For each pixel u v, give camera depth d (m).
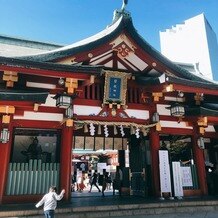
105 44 12.04
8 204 9.96
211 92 12.82
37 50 16.80
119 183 15.56
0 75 11.09
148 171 13.52
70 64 11.64
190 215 10.55
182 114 12.98
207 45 52.75
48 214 7.87
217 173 15.01
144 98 13.38
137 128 12.64
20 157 16.38
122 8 12.13
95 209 9.78
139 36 12.36
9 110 10.22
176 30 60.34
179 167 12.79
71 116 11.23
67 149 11.16
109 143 16.27
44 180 10.82
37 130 11.69
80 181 21.62
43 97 9.97
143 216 9.94
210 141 16.05
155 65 13.01
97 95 12.53
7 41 16.34
